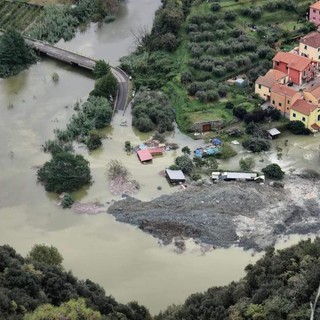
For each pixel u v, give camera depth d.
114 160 158.62
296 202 139.50
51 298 98.38
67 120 177.88
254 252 127.69
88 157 161.12
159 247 130.38
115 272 124.75
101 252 129.88
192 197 142.38
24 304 91.25
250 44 196.50
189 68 190.75
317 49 189.50
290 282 91.62
